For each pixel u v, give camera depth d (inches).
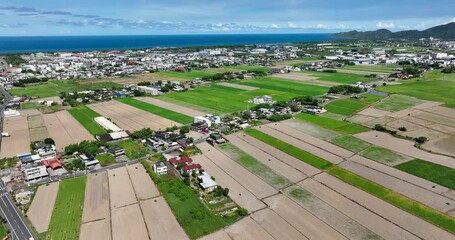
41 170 3863.2
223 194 3457.2
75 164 4170.8
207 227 2886.3
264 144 4864.7
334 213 3090.6
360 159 4242.1
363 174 3828.7
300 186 3622.0
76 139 5216.5
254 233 2807.6
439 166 3961.6
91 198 3405.5
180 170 3988.7
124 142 5073.8
